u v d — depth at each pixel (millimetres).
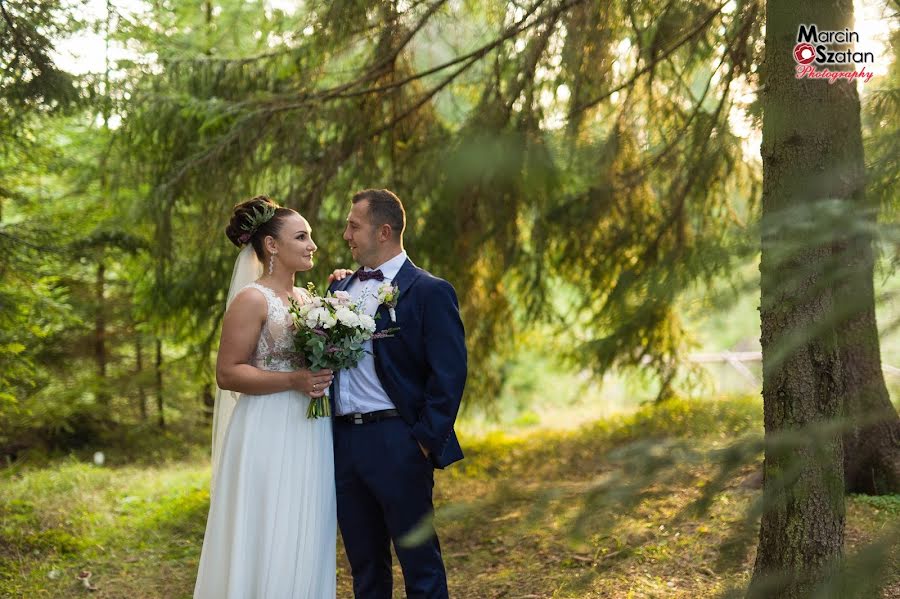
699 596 2914
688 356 6723
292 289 2980
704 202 5594
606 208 5770
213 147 5180
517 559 3627
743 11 4027
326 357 2695
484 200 5422
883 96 3117
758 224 1250
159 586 3785
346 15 4766
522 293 6570
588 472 5543
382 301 2793
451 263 5691
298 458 2748
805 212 1198
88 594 3697
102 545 4402
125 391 8883
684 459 1128
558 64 4812
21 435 8398
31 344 7895
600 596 3088
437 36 5105
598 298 6461
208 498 5281
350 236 2986
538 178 4480
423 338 2822
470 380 7156
